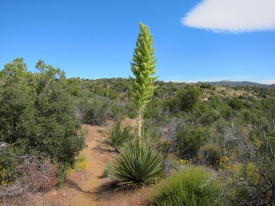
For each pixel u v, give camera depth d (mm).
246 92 48219
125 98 34500
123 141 10477
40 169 5477
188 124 13383
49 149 5797
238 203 3445
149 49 6461
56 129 5820
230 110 17812
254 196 3346
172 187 4680
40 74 9789
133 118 20516
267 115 4738
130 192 6000
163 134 10789
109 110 18078
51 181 5711
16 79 8797
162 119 16172
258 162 3533
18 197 5102
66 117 6285
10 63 9484
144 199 5484
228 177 3689
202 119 15797
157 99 32625
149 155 6223
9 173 5051
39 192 5625
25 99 5746
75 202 5742
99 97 26172
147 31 6383
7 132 5520
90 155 10000
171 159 7941
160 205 4656
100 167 8680
